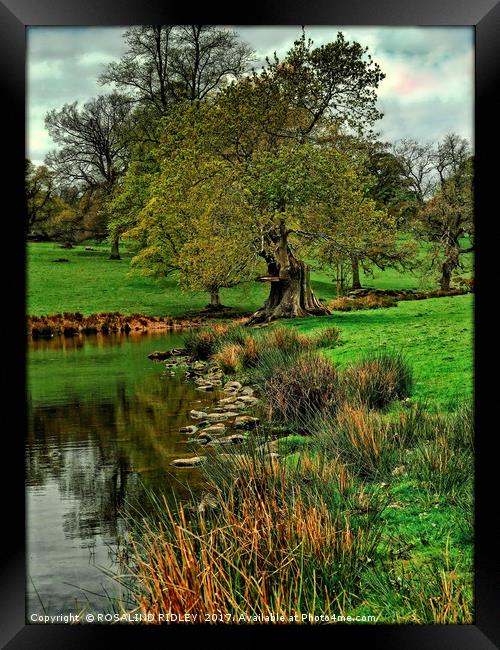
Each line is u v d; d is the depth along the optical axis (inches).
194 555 182.1
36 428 447.5
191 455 351.6
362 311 1071.6
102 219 1946.4
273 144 1145.4
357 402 386.6
